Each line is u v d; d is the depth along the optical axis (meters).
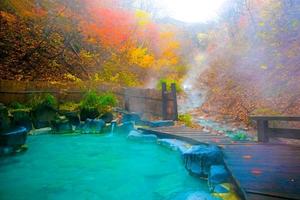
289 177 3.47
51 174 5.39
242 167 3.94
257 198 2.83
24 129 6.80
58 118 8.96
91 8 14.13
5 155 5.96
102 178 5.23
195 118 10.26
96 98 9.80
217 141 5.85
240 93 11.00
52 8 13.42
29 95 9.03
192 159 4.57
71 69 13.49
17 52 11.64
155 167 5.98
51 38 13.60
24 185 4.84
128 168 5.86
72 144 7.65
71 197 4.37
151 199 4.17
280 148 5.16
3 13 11.68
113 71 14.92
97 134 8.55
